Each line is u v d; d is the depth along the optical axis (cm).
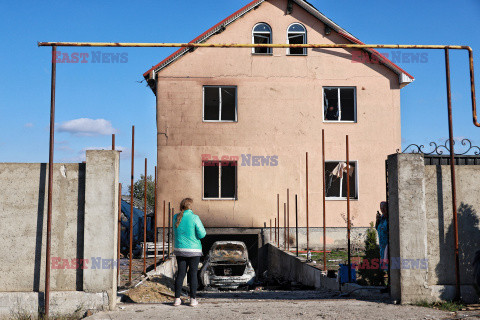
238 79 1859
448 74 710
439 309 624
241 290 1303
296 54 1881
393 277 676
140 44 707
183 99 1833
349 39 1892
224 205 1819
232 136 1839
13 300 620
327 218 1830
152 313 618
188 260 709
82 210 641
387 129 1888
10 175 639
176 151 1816
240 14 1873
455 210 663
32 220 636
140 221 2539
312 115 1870
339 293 832
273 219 1830
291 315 604
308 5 1872
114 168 640
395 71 1891
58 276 632
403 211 658
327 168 1883
